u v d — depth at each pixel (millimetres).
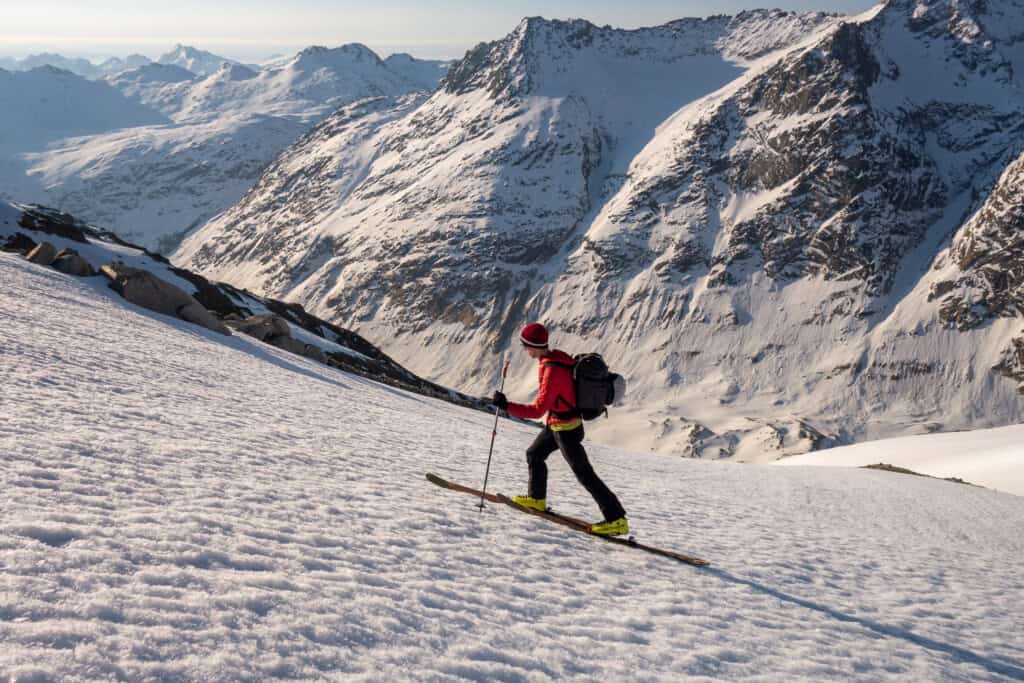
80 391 8789
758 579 7008
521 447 15688
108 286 28328
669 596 5723
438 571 4941
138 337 17469
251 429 9133
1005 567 10297
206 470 6215
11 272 23188
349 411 14570
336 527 5371
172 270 58438
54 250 29594
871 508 14602
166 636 2912
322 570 4297
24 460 5031
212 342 22891
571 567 5992
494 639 3957
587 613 4891
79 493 4582
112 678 2502
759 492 15188
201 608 3258
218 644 2975
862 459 50969
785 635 5371
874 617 6414
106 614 2953
